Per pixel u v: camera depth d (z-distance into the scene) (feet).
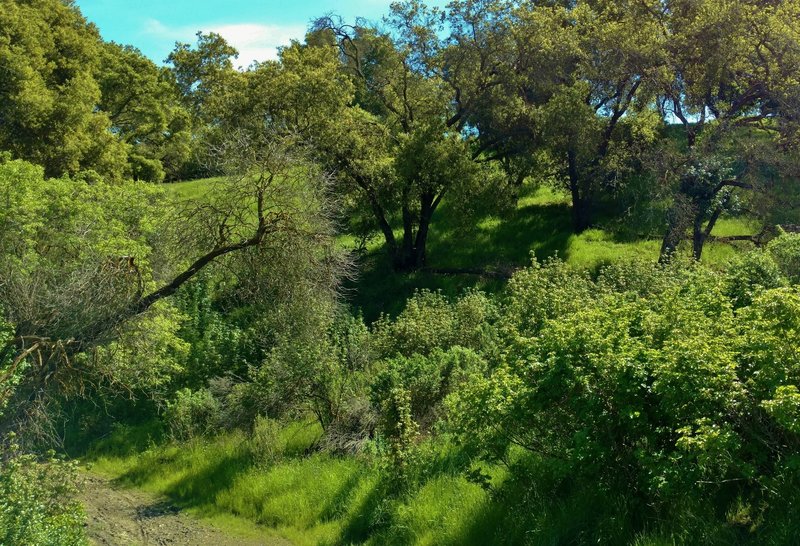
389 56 81.87
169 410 49.29
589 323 23.17
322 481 34.86
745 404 18.21
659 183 67.72
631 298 36.65
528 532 23.13
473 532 25.14
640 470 21.08
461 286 74.33
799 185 68.33
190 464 42.91
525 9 78.74
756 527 18.78
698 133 72.13
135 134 132.67
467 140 83.61
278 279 30.63
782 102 65.10
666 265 45.65
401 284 76.95
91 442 51.83
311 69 73.41
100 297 29.19
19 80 77.56
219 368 55.21
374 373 44.50
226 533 33.24
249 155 29.81
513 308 42.86
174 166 144.05
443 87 82.64
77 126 83.46
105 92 121.90
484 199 75.82
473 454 26.07
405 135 74.90
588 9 81.25
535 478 25.08
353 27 91.76
